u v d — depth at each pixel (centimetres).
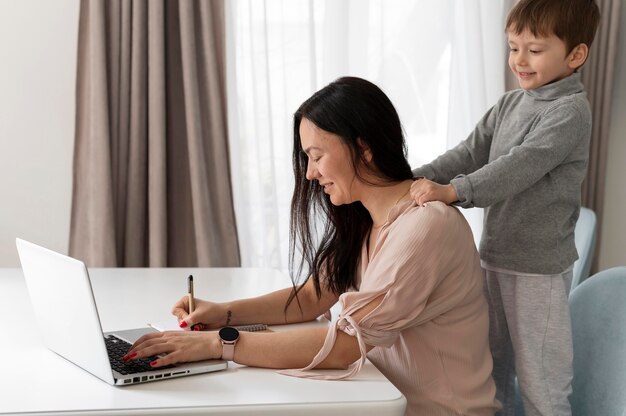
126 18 283
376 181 144
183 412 107
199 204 290
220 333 129
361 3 312
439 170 193
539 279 176
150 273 202
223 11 289
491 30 318
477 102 315
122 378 117
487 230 185
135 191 289
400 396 116
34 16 293
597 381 159
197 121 289
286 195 310
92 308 112
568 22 173
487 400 140
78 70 284
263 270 208
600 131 325
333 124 139
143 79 287
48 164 300
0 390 113
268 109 301
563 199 178
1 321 153
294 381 122
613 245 342
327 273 158
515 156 166
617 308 160
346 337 128
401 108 319
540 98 180
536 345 175
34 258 129
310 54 304
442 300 135
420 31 316
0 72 293
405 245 131
